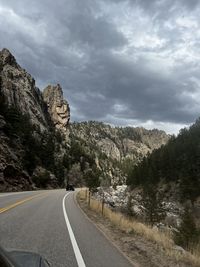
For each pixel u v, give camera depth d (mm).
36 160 84500
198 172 90875
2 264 3045
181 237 21344
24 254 4898
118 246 11359
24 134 80875
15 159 62125
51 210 21922
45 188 79188
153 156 123938
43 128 127375
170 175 101000
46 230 13375
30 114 126188
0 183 50156
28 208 21656
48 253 9391
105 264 8602
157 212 39688
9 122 75875
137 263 9055
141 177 110812
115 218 18297
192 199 82562
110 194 75688
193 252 10867
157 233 13398
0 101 75750
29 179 64188
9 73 132750
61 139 143500
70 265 8266
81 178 123750
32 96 141500
